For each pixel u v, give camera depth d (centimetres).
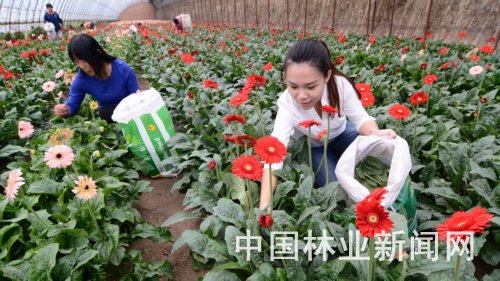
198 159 346
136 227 267
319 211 230
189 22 2216
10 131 426
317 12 1995
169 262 244
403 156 215
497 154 293
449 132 329
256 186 268
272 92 540
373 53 882
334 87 257
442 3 1216
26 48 1304
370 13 1555
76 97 412
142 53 1192
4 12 2148
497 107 399
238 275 220
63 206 266
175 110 516
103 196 260
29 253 222
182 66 805
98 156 337
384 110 422
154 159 357
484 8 1065
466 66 600
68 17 3638
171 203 331
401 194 219
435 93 462
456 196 248
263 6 2639
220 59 846
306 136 304
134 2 6228
